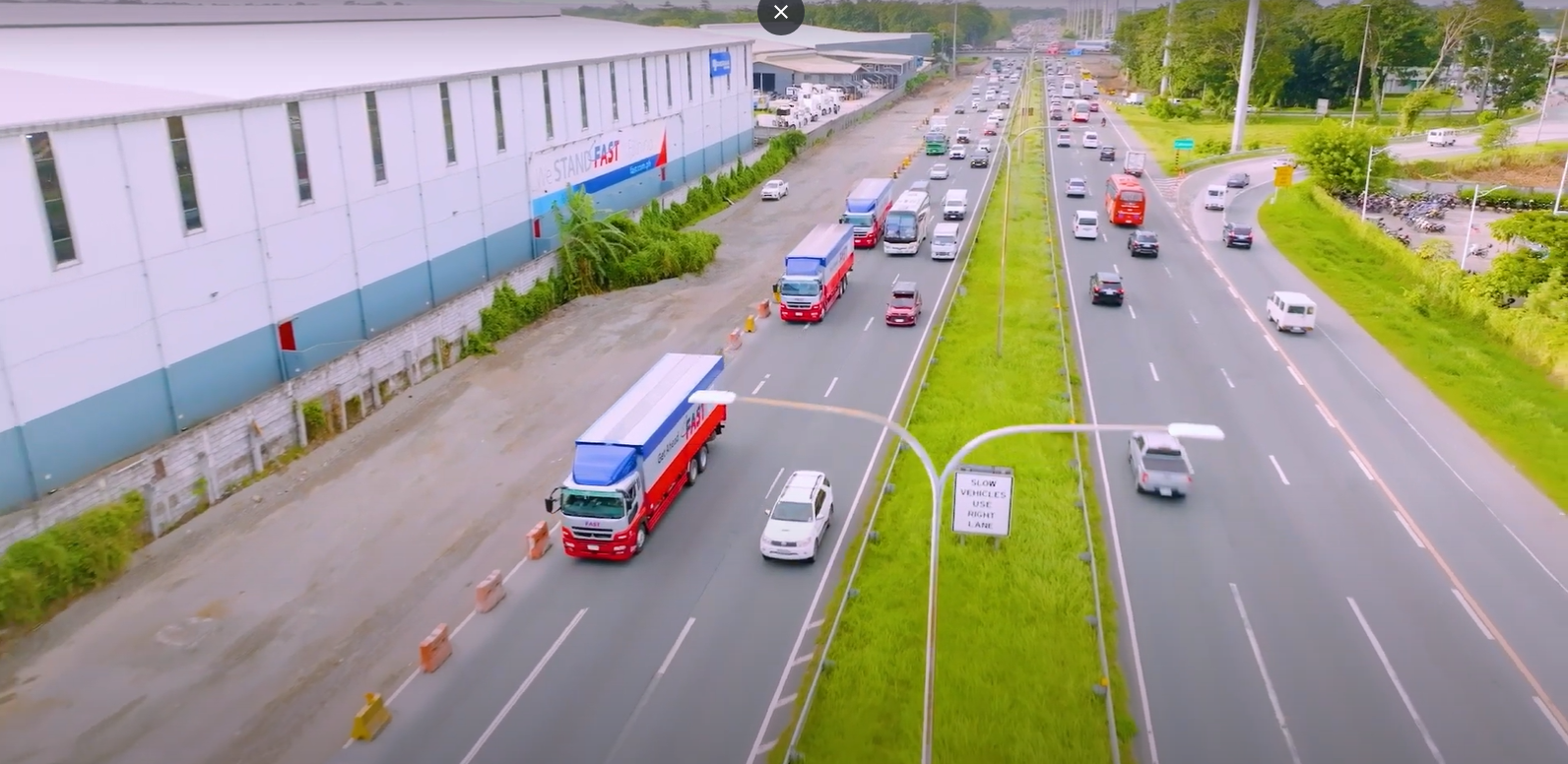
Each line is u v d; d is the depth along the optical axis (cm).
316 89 4191
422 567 3139
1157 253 7138
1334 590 2970
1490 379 4681
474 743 2364
